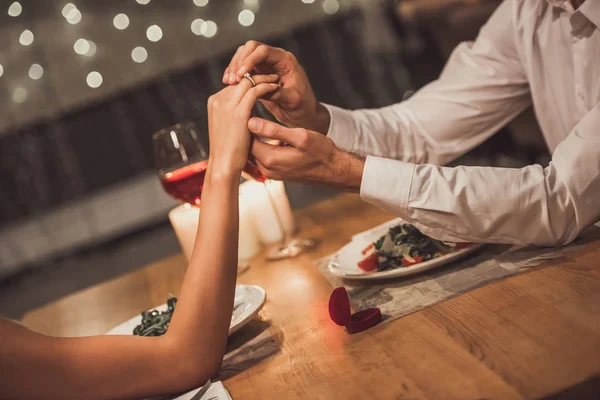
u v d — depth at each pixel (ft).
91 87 14.37
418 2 10.88
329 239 4.91
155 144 4.64
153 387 3.26
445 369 2.96
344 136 4.87
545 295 3.27
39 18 13.85
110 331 4.22
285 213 5.16
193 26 14.60
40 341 3.11
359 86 15.57
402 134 5.06
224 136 3.63
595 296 3.14
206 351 3.32
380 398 2.90
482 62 5.06
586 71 4.30
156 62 14.60
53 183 14.70
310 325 3.71
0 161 14.28
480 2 9.36
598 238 3.69
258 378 3.34
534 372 2.79
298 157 3.67
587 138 3.66
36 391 3.06
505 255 3.80
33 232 14.76
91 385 3.15
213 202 3.53
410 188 3.73
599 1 4.04
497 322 3.18
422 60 15.12
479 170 3.76
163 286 5.07
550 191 3.65
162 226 15.31
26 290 13.93
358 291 3.95
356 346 3.35
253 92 3.63
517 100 5.10
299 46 15.25
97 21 14.12
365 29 15.12
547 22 4.60
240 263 5.00
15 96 14.02
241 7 14.76
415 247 3.96
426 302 3.55
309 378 3.21
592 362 2.75
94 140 14.67
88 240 15.02
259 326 3.89
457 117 5.05
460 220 3.72
